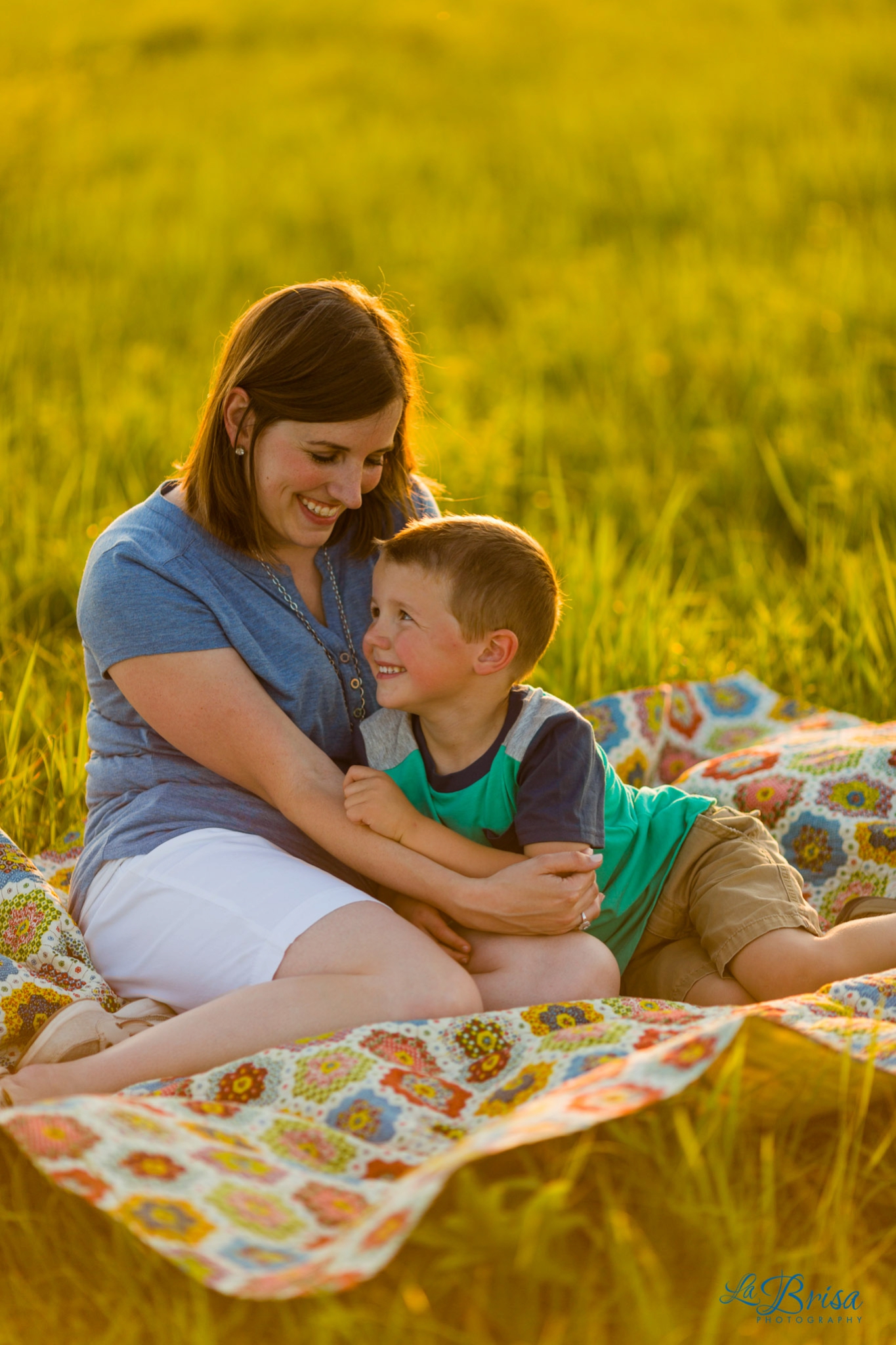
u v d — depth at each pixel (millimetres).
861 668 4316
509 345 8617
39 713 3834
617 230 11188
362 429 2535
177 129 14906
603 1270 1889
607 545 5082
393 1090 2133
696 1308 1826
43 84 13945
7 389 7355
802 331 7977
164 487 2795
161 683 2598
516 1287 1812
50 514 5453
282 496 2582
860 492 5727
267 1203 1836
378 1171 1988
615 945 2820
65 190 12227
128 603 2582
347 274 10461
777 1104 2146
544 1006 2332
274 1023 2330
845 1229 1917
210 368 8078
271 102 16500
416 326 9352
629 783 3785
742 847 2779
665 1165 1977
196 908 2527
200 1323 1753
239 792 2701
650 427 7141
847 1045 2031
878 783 3275
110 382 7633
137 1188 1799
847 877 3178
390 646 2615
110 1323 1842
